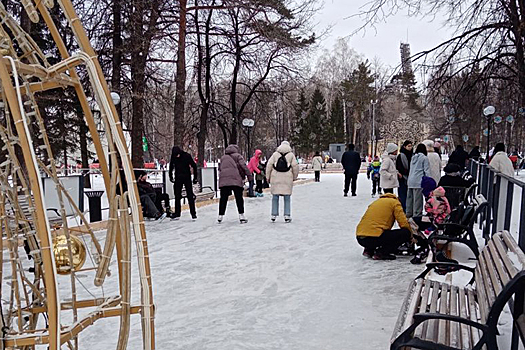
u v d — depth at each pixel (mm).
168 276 5539
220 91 23969
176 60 16812
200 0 17656
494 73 12531
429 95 12938
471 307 3105
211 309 4344
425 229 6902
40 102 14828
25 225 2293
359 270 5547
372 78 50656
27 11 2072
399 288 4781
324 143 53875
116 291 5105
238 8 17656
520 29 10633
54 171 2250
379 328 3736
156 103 16922
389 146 10727
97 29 13461
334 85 51719
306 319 3992
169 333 3770
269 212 11117
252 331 3760
